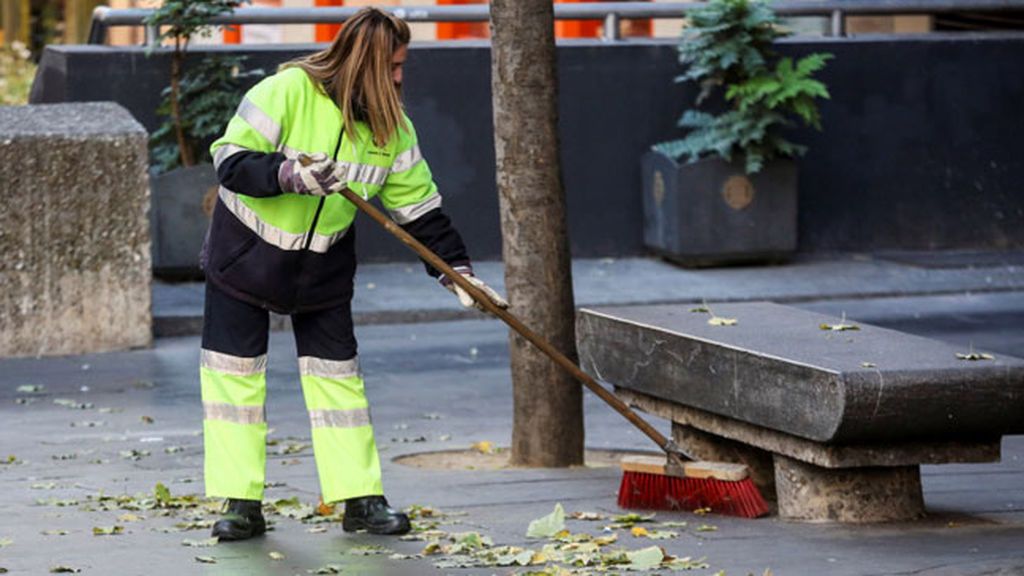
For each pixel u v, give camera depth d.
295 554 10.01
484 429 15.48
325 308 10.52
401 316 21.86
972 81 26.02
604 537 10.38
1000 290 23.69
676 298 22.67
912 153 25.98
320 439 10.59
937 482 12.48
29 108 20.70
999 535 10.42
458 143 24.89
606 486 12.40
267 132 10.06
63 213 19.72
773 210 24.62
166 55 23.98
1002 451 13.94
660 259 25.38
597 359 12.70
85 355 19.83
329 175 9.82
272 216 10.21
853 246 25.94
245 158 9.95
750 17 23.97
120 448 14.27
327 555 9.98
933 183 26.06
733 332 11.65
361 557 9.93
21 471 13.11
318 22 23.98
